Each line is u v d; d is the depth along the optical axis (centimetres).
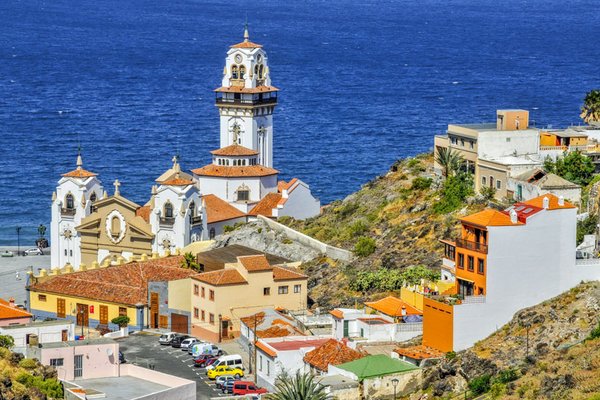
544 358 19788
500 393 19150
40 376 19125
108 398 19025
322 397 18750
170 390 19450
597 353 19450
